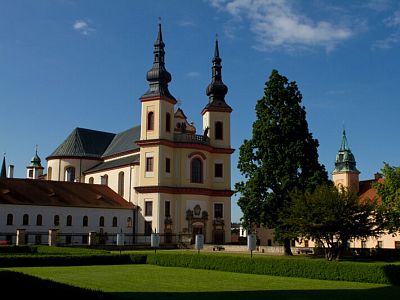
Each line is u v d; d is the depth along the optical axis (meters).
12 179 90.12
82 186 97.81
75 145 119.75
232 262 46.72
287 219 56.88
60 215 88.12
